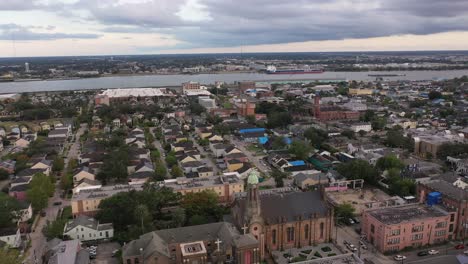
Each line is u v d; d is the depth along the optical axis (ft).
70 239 493.36
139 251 416.26
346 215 558.97
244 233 433.89
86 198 575.79
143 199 529.45
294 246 480.64
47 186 643.04
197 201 538.88
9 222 511.40
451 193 526.57
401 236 475.72
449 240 501.97
